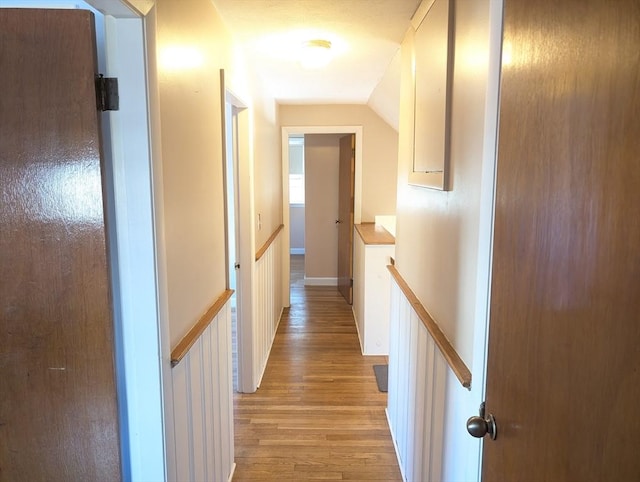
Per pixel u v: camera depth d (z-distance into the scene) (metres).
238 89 2.58
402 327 2.42
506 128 0.97
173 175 1.49
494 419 1.03
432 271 1.80
